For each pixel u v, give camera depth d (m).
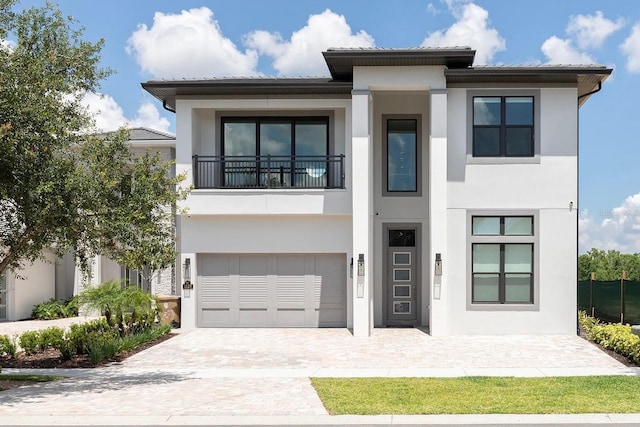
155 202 12.38
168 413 9.04
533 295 17.28
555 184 17.33
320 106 18.56
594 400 9.55
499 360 13.59
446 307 17.30
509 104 17.52
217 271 18.98
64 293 23.81
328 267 18.81
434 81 17.20
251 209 18.38
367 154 17.22
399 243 19.19
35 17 11.48
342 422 8.47
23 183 10.21
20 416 8.88
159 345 15.80
